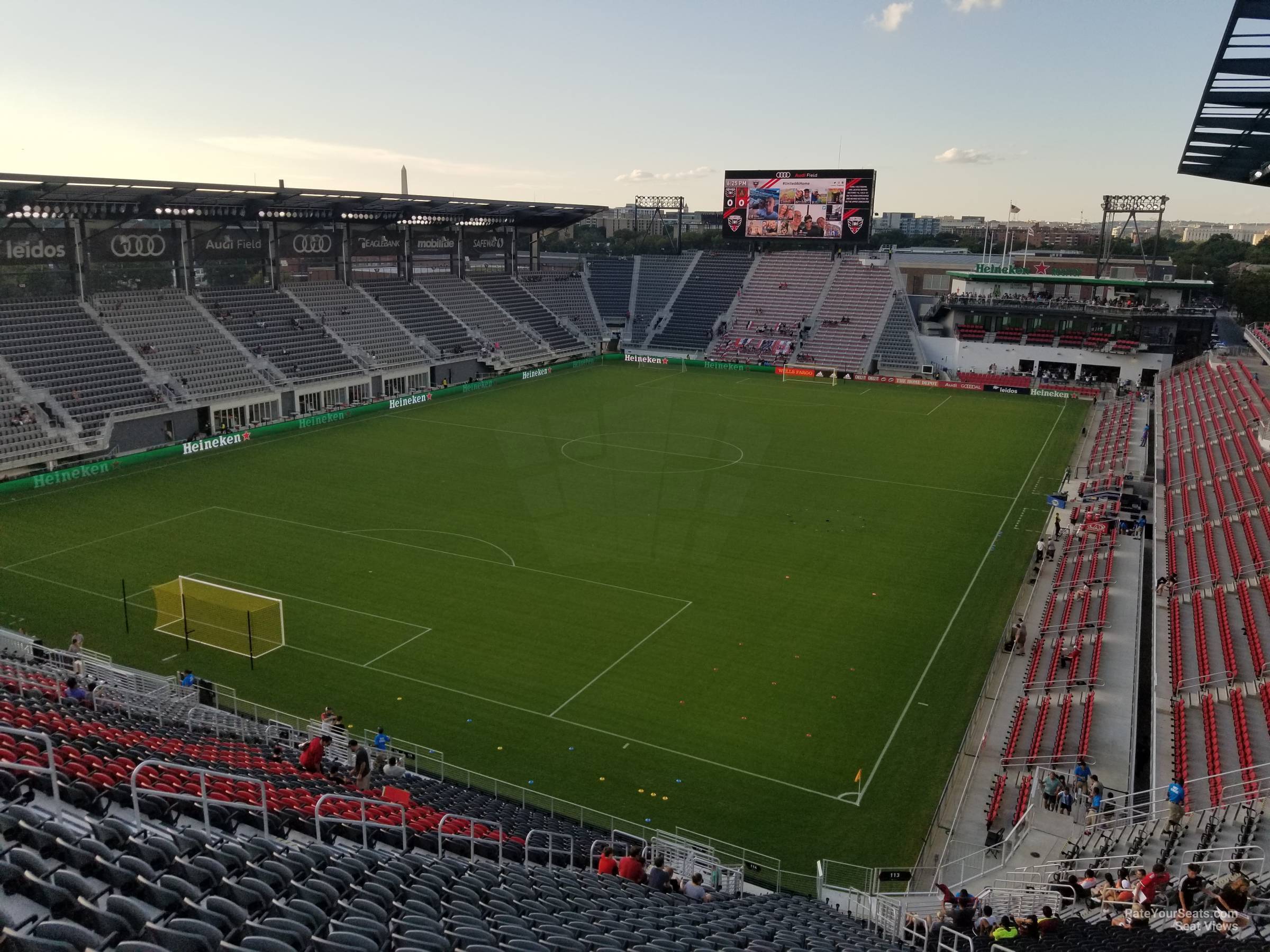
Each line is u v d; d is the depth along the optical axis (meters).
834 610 39.81
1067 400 91.50
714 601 40.31
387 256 99.94
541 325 110.69
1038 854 23.75
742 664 34.88
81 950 9.95
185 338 73.88
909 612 39.78
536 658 34.91
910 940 19.20
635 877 20.36
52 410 60.88
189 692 30.39
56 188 59.47
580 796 26.92
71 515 50.09
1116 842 22.78
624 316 119.44
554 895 16.44
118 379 66.25
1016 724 30.38
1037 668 34.50
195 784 17.38
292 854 14.67
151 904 11.80
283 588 40.78
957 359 101.94
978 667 34.97
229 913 11.55
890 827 25.81
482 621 37.81
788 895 22.41
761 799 26.98
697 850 24.31
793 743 29.84
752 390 91.56
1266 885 18.91
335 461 62.53
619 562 43.41
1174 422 69.31
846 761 28.94
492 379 91.19
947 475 62.06
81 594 39.19
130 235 73.12
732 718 31.19
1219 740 26.80
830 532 49.72
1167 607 37.12
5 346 63.03
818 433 73.56
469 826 21.36
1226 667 30.77
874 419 79.81
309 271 91.06
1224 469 52.84
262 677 32.97
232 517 50.31
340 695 31.98
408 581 41.78
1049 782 26.17
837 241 113.19
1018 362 99.75
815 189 110.38
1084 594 40.72
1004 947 13.95
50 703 23.67
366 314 92.06
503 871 17.58
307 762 23.39
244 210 79.12
